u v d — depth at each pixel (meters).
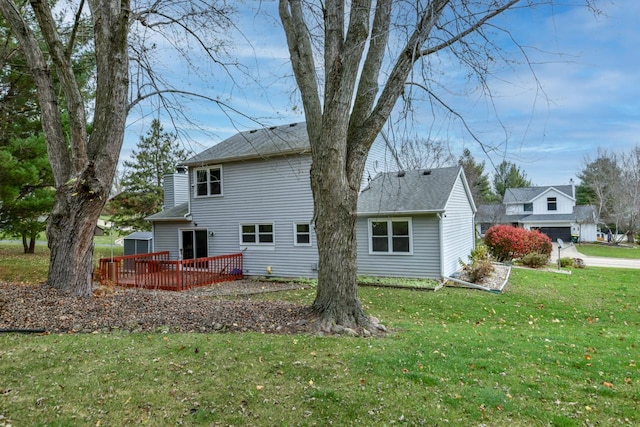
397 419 3.25
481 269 13.22
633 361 5.02
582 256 26.84
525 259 18.72
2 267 15.06
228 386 3.78
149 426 3.07
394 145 7.14
